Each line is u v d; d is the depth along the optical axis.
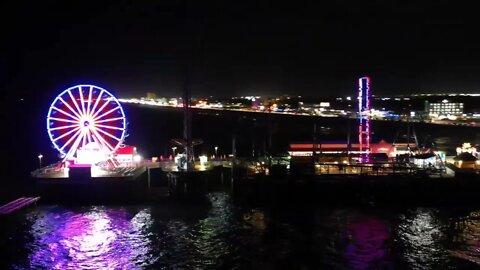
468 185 71.25
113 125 81.75
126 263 48.50
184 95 83.62
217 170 84.31
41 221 62.00
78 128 80.06
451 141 147.00
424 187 71.31
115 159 84.44
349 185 71.38
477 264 47.97
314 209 67.56
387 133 163.50
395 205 69.81
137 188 77.44
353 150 94.12
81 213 65.88
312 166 75.19
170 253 51.03
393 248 52.16
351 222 61.19
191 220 62.41
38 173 76.69
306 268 47.06
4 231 58.00
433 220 62.00
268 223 60.97
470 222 61.22
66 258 49.78
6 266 47.69
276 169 73.94
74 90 80.62
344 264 47.94
